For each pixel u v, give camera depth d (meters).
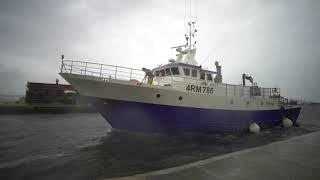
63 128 15.91
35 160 7.64
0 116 23.89
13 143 10.49
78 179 5.84
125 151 9.10
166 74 14.05
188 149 9.66
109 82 10.55
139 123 11.70
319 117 34.25
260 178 4.66
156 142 10.95
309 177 4.74
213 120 13.05
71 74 10.24
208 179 4.56
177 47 16.58
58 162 7.43
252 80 17.00
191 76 13.82
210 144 10.85
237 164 5.65
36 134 13.17
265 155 6.63
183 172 5.00
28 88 29.73
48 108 28.14
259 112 15.98
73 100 31.34
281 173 4.98
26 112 26.73
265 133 15.05
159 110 11.43
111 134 12.90
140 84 10.82
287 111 19.06
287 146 8.05
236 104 14.23
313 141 9.33
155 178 4.59
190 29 16.34
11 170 6.57
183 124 12.11
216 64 15.75
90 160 7.71
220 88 13.77
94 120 21.77
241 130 14.46
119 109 11.22
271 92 18.11
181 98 11.82
